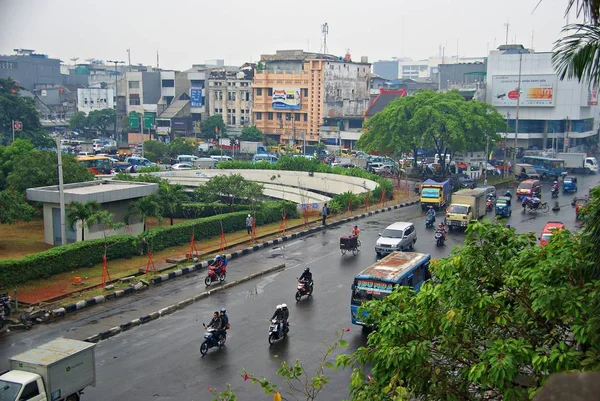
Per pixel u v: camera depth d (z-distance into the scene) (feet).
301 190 177.58
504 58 272.51
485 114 203.72
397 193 180.45
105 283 84.38
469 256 35.27
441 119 192.24
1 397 43.98
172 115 334.44
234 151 282.77
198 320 72.54
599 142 329.93
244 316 74.02
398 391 28.84
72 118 367.86
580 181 213.87
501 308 33.45
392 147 200.75
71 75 483.10
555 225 104.78
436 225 134.62
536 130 274.36
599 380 7.78
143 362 59.57
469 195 135.33
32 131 261.44
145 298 80.38
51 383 46.26
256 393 53.01
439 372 31.50
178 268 94.32
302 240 120.16
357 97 305.94
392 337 34.17
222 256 88.99
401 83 398.42
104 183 126.31
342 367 58.80
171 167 232.73
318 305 78.54
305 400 51.42
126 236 99.96
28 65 433.07
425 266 75.51
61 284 83.30
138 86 356.38
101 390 53.16
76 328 68.39
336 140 290.35
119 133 366.22
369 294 66.95
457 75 319.68
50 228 109.60
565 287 30.14
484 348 33.86
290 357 61.21
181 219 136.87
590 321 27.84
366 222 139.33
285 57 316.81
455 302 33.47
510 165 232.12
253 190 132.16
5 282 79.71
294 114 299.17
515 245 36.22
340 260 103.55
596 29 28.30
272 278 92.32
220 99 326.24
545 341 31.17
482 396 31.42
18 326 68.44
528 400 27.30
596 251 30.45
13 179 125.90
